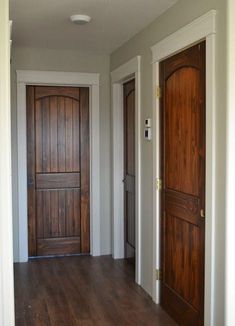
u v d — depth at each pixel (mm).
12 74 4512
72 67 4695
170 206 3234
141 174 3828
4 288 2168
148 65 3592
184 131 2955
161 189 3398
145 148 3713
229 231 2350
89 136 4891
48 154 4797
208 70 2492
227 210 2346
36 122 4738
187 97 2893
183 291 3018
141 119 3787
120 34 3916
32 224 4801
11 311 2186
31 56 4555
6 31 2137
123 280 4051
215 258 2480
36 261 4691
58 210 4867
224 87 2346
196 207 2785
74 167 4887
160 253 3445
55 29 3766
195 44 2742
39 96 4730
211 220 2494
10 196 2174
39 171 4785
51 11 3258
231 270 2365
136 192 3924
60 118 4809
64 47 4492
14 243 4629
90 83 4754
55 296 3658
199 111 2719
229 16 2295
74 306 3443
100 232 4902
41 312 3328
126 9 3176
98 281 4027
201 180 2707
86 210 4938
